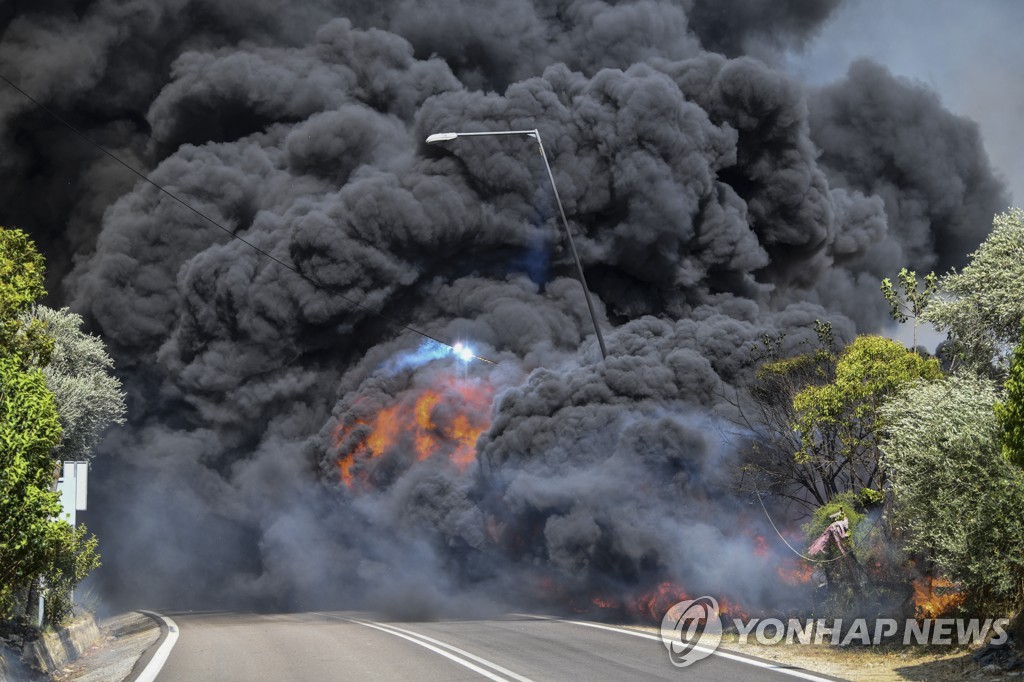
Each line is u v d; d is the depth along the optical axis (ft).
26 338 98.73
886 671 85.46
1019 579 83.35
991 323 106.52
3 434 76.18
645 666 90.33
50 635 108.68
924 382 103.35
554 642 111.04
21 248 100.99
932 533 83.66
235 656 101.50
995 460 81.20
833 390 114.11
